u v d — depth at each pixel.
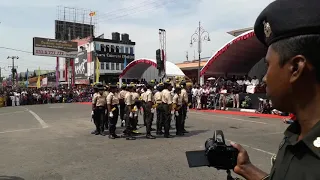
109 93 9.29
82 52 54.44
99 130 9.98
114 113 9.16
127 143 8.24
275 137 8.50
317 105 0.75
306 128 0.77
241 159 1.14
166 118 9.16
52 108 23.77
